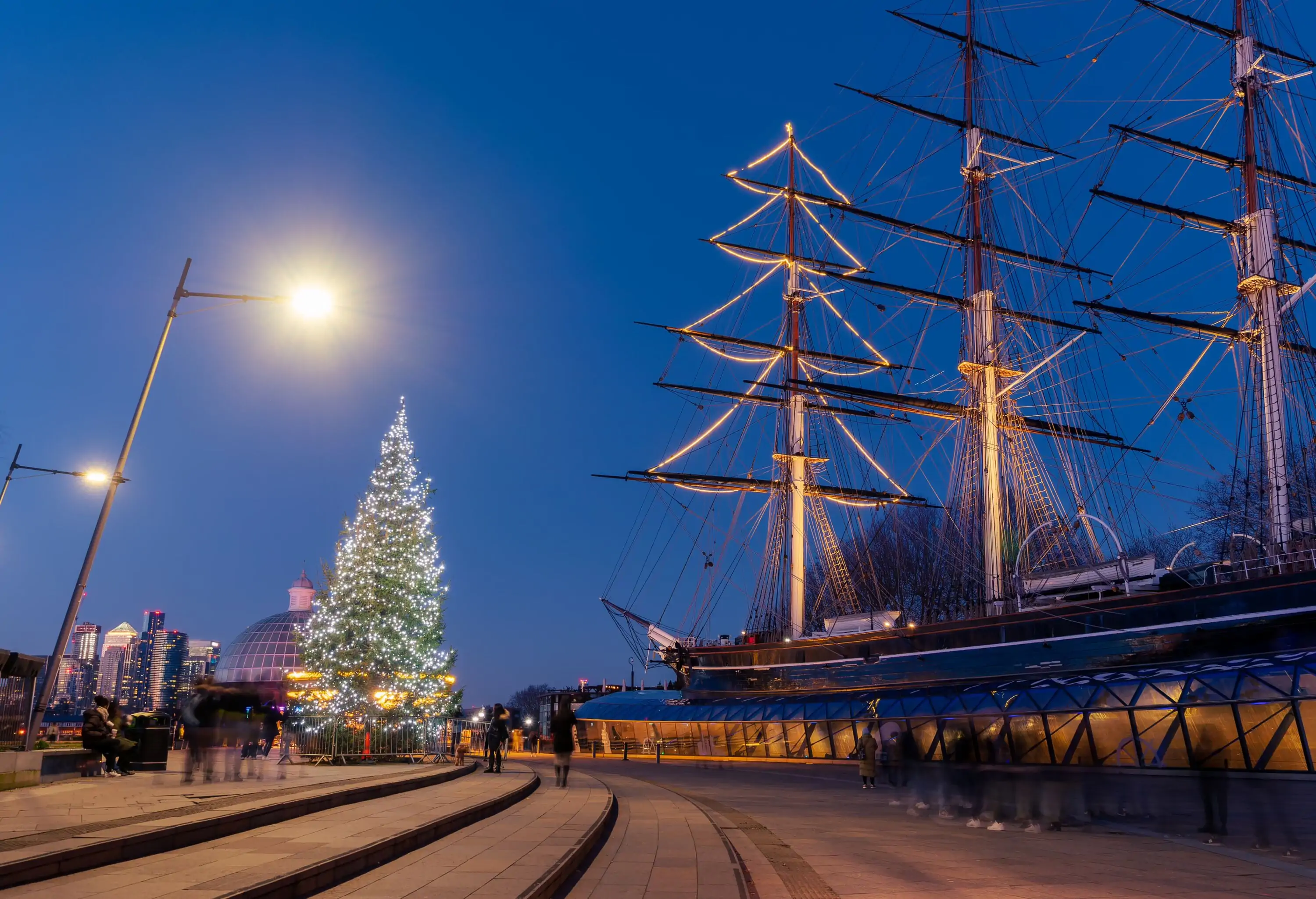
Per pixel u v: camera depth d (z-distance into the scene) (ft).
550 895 36.29
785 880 45.27
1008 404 227.61
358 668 127.65
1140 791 102.89
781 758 191.52
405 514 135.13
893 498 255.91
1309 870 49.49
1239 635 132.87
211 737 73.77
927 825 73.67
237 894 28.27
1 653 63.87
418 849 45.32
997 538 210.59
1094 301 189.37
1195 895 41.60
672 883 40.91
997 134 240.12
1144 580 152.97
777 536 253.03
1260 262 172.45
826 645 202.80
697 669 238.07
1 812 46.21
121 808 47.96
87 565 79.36
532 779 93.56
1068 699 134.00
